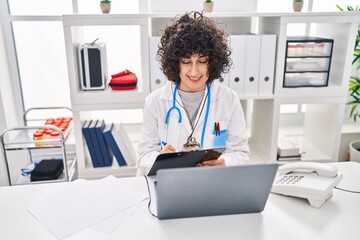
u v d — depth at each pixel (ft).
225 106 4.72
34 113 7.78
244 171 2.69
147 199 3.38
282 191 3.43
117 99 6.18
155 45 5.95
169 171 2.54
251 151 7.50
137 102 6.24
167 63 4.45
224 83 6.27
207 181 2.69
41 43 7.33
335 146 6.94
